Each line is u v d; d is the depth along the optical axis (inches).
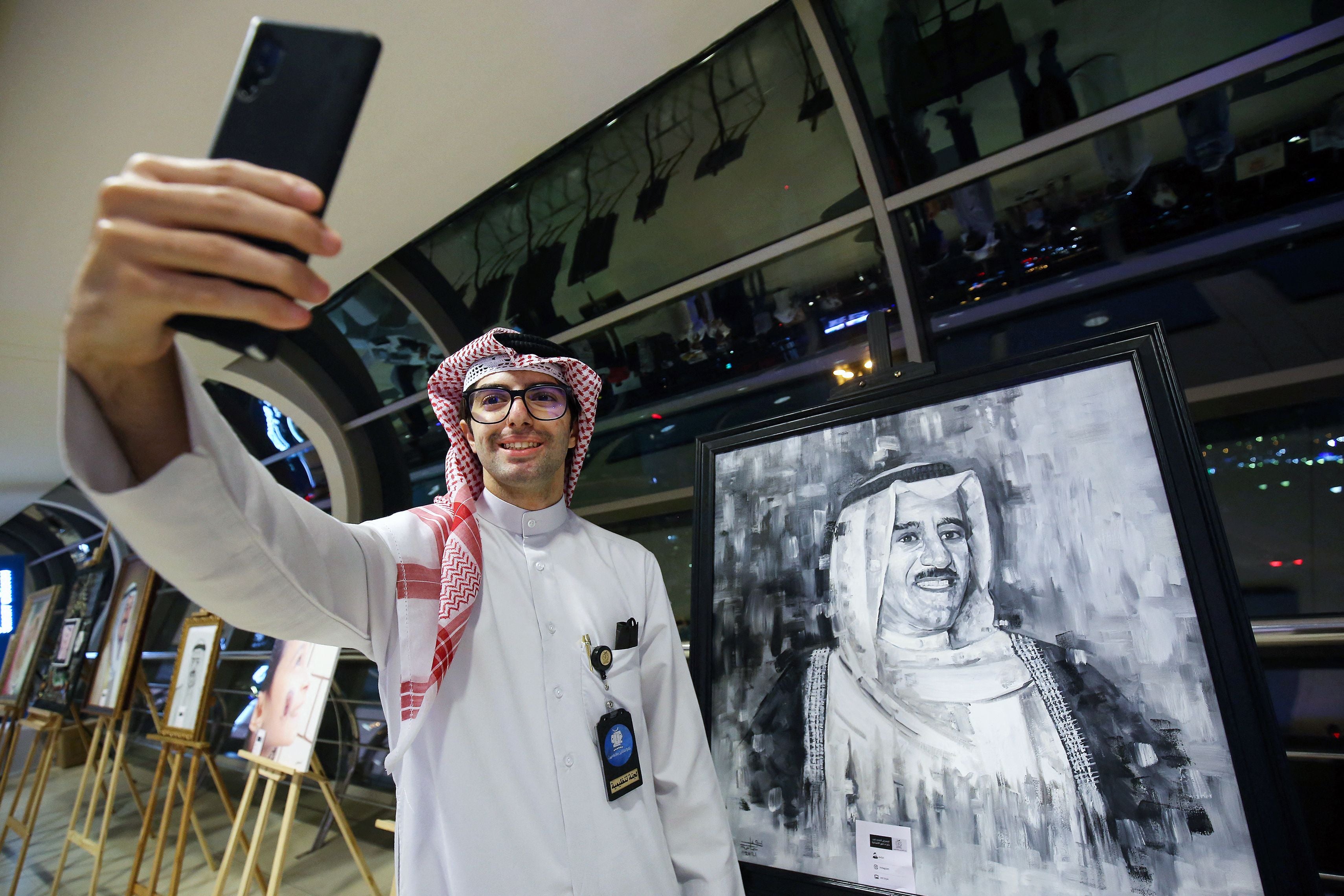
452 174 119.3
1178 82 81.5
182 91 95.7
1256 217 87.7
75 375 20.3
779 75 100.3
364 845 153.3
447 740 40.9
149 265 17.0
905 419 55.5
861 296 117.3
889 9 91.1
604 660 46.3
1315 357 86.3
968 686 46.6
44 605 257.1
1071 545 45.7
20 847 187.0
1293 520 84.4
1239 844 36.7
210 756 126.3
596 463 168.9
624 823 43.3
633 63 98.8
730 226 120.3
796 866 48.3
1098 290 100.0
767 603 56.9
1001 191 98.1
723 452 64.5
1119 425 46.1
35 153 106.1
